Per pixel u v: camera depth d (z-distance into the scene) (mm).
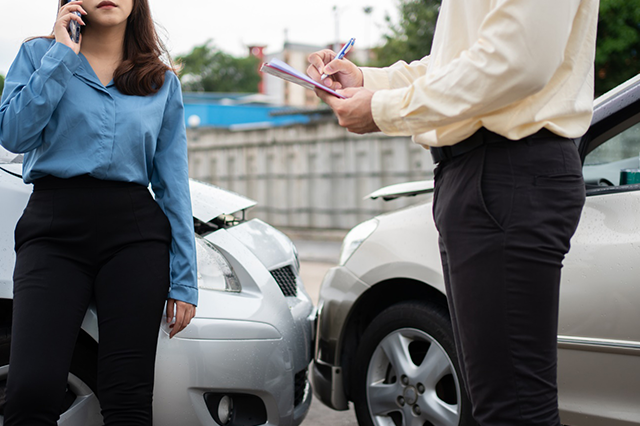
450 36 1387
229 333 2139
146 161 1854
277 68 1473
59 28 1702
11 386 1601
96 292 1743
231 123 24234
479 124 1311
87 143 1733
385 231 2805
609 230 2207
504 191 1304
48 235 1705
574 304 2211
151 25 1921
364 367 2781
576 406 2209
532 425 1308
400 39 15375
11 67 1809
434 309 2570
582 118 1369
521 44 1178
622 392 2119
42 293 1654
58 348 1635
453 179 1378
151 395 1750
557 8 1181
